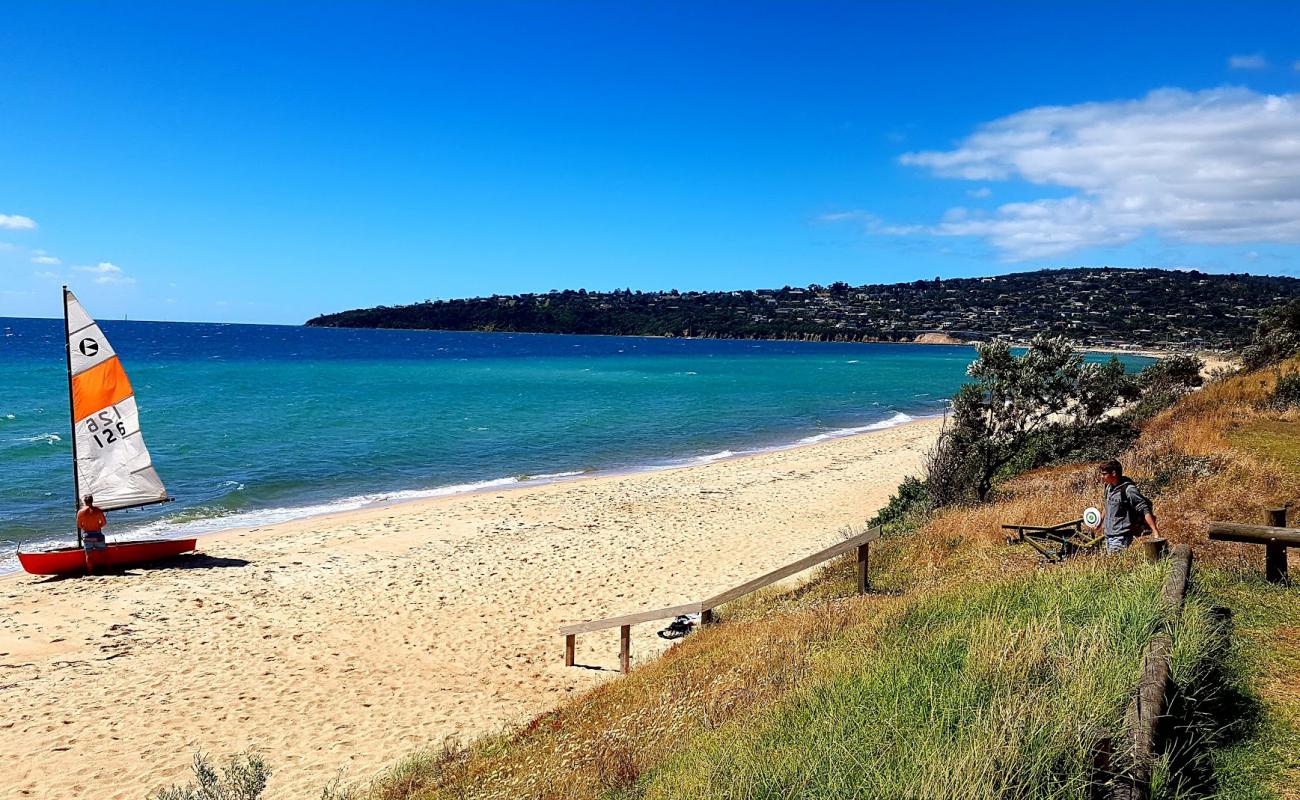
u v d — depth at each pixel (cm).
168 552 1911
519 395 6425
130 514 2452
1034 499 1335
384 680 1233
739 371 10100
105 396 1834
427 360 11756
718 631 1098
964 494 1714
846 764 423
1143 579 625
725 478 2983
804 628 862
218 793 746
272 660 1318
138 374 7975
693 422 4912
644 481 2942
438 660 1312
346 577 1769
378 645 1380
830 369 10944
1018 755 378
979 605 700
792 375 9531
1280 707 475
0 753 1013
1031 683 472
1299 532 688
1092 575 706
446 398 6075
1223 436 1557
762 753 480
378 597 1634
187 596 1641
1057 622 548
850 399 6575
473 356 13150
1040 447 1786
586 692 1043
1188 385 3228
